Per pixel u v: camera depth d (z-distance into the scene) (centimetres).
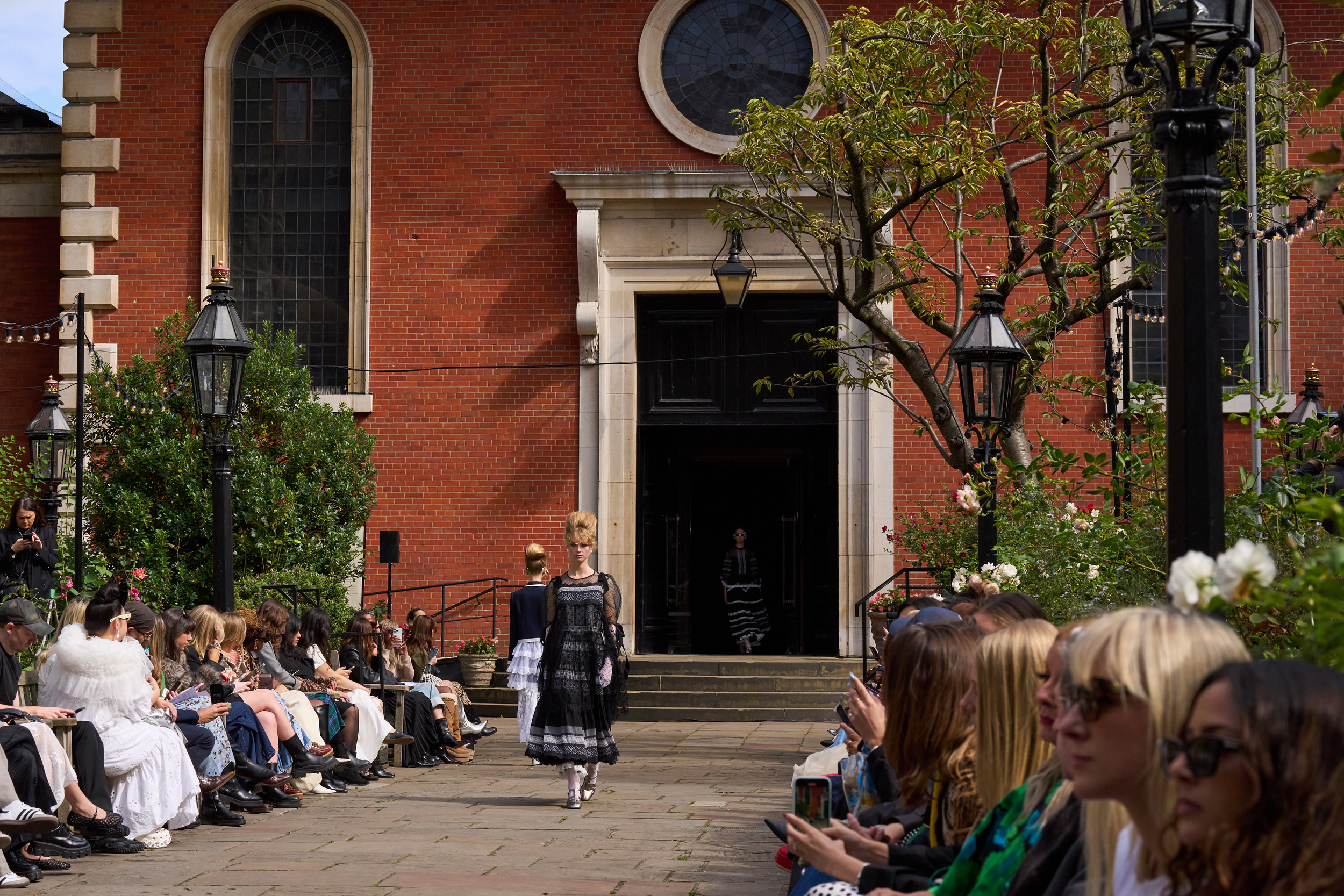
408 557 1633
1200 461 372
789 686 1527
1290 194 1096
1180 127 389
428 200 1655
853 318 1608
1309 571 202
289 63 1692
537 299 1639
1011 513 743
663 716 1512
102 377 1517
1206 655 167
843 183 1170
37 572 1090
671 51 1661
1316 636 203
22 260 1709
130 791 709
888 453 1592
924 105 1147
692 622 1852
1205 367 375
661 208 1630
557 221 1642
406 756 1150
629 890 588
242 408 1504
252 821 809
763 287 1628
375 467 1631
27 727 647
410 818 822
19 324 1678
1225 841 145
